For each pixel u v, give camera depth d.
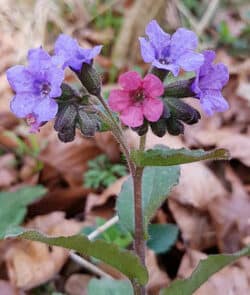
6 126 0.24
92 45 0.29
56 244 0.11
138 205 0.12
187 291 0.12
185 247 0.18
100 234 0.18
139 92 0.10
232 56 0.28
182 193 0.19
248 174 0.21
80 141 0.22
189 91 0.11
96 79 0.11
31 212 0.20
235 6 0.33
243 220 0.19
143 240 0.12
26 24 0.27
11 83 0.11
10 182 0.21
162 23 0.28
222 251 0.18
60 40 0.11
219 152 0.10
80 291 0.18
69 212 0.21
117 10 0.31
